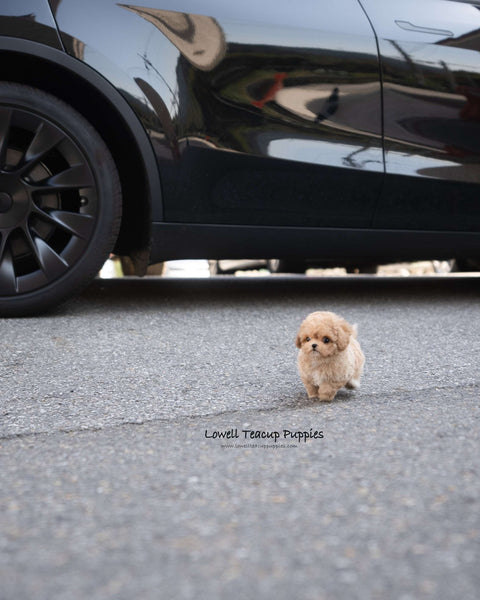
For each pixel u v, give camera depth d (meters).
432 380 3.04
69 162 3.88
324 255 4.32
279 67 4.02
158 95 3.84
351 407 2.65
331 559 1.52
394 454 2.13
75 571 1.47
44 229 3.97
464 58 4.37
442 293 5.53
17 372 3.10
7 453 2.17
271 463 2.07
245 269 10.17
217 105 3.94
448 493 1.84
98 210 3.93
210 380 3.03
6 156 3.86
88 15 3.74
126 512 1.75
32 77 3.88
